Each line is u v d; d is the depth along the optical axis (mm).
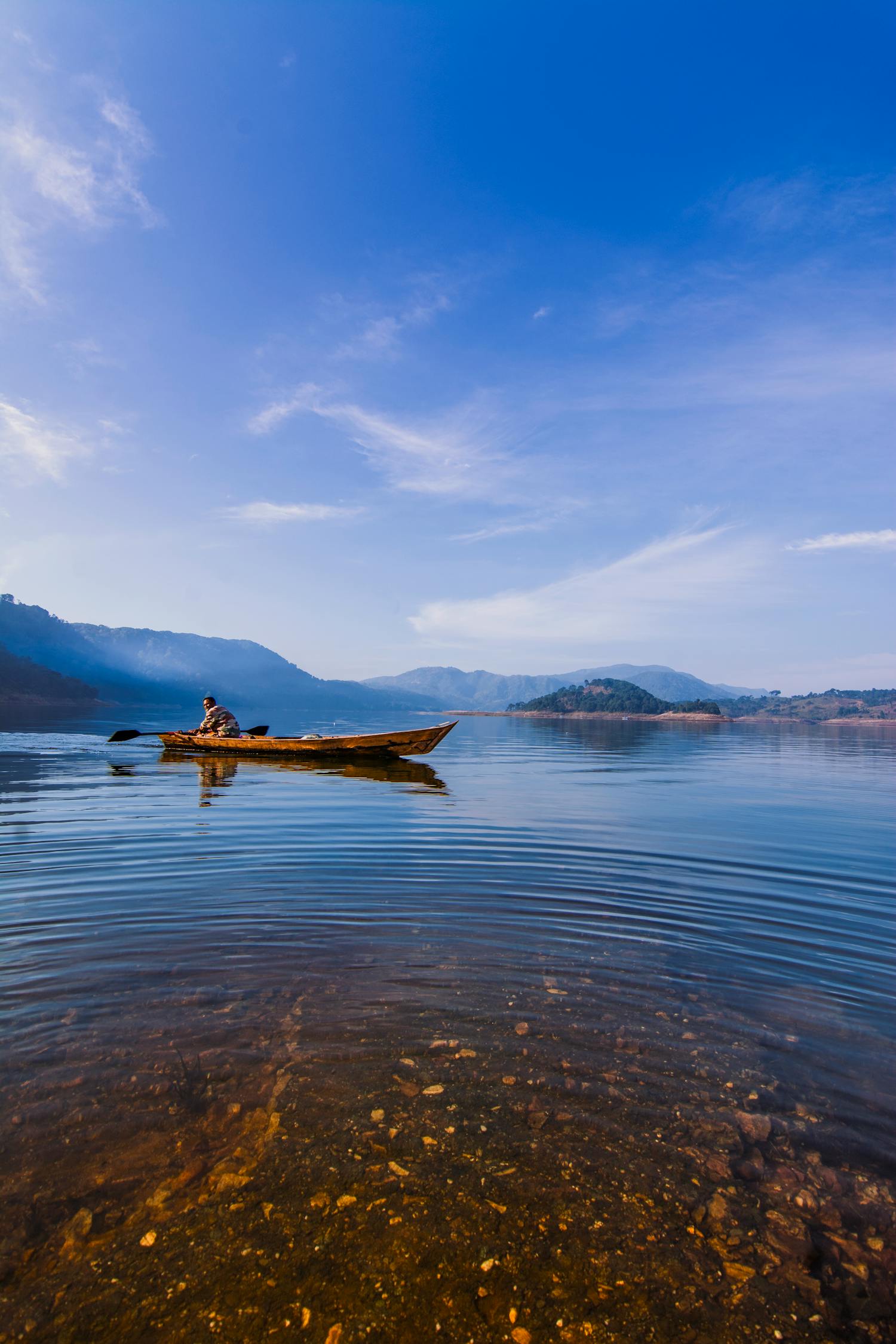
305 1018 4773
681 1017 4941
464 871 8820
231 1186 3252
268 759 24250
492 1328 2566
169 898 7418
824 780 22500
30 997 5020
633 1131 3691
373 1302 2662
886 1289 2797
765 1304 2707
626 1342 2520
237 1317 2584
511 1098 3941
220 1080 4043
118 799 14461
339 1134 3607
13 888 7773
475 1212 3119
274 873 8547
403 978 5461
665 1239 3012
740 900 7879
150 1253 2877
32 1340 2479
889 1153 3568
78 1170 3326
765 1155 3529
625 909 7402
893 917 7312
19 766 21203
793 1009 5098
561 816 13508
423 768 22297
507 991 5277
